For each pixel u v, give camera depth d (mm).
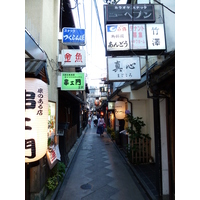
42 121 2844
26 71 2680
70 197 4961
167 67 3383
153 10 4988
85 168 7609
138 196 5023
